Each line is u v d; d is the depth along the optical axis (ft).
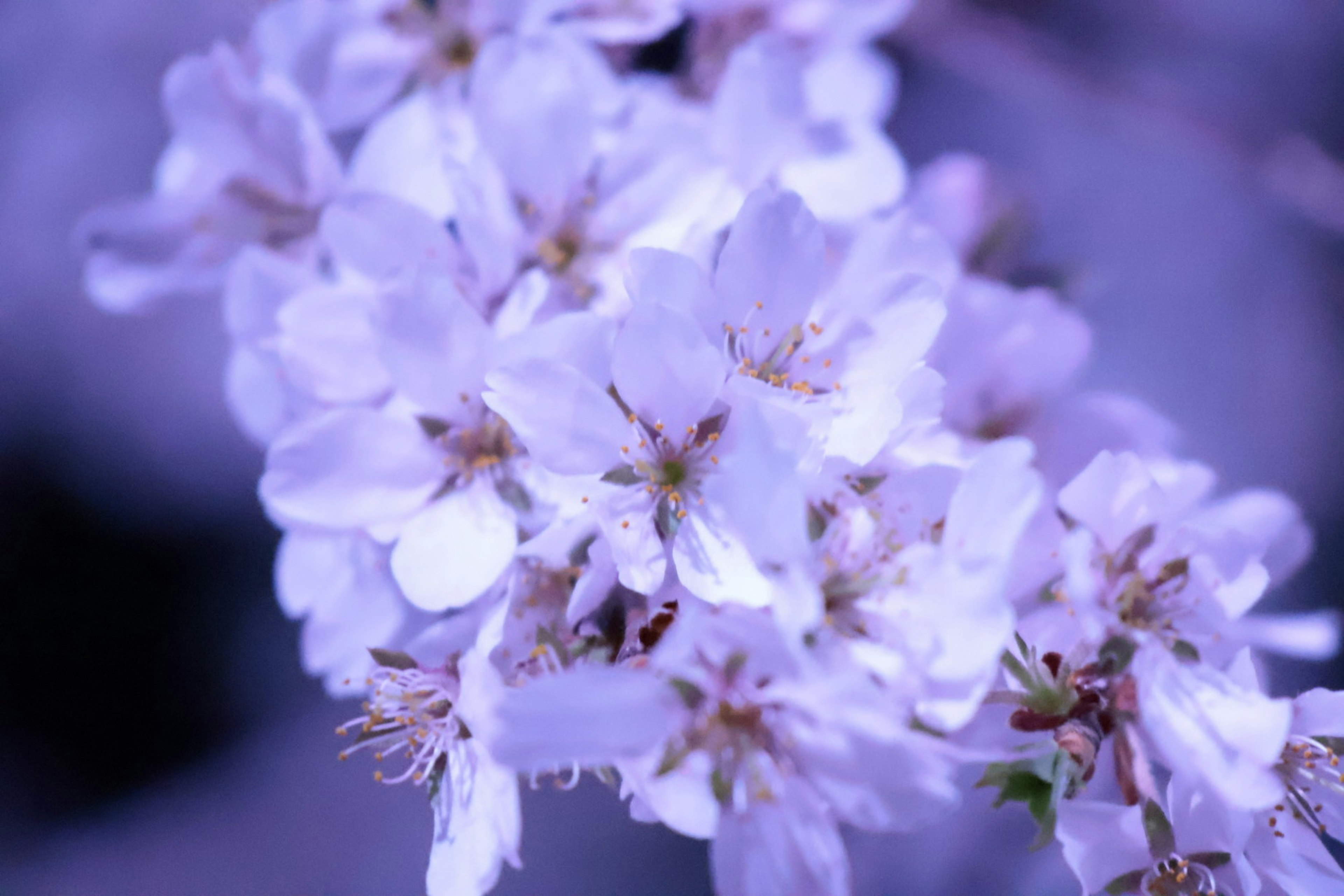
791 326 1.00
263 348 1.09
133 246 1.14
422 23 1.13
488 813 0.98
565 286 1.07
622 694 0.94
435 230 1.05
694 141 1.07
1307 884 0.99
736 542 0.98
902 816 0.95
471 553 1.01
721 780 0.95
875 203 1.15
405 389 1.02
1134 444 1.13
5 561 1.64
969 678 0.94
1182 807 0.97
